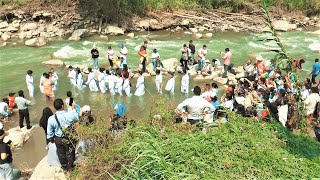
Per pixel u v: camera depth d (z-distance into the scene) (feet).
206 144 23.98
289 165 22.38
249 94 43.01
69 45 86.07
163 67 69.41
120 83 57.11
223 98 42.47
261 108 38.14
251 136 25.49
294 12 114.83
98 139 25.57
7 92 58.70
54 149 27.76
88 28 98.12
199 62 67.82
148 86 61.62
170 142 23.85
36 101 55.21
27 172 34.58
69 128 27.09
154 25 102.12
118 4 100.48
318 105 41.78
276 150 24.08
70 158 27.20
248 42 91.30
